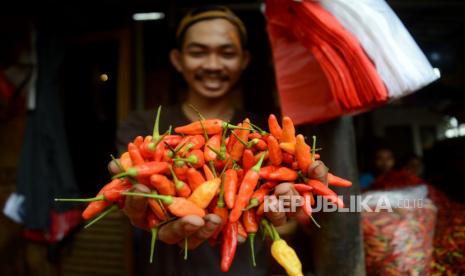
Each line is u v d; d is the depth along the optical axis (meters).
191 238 1.06
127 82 3.26
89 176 3.36
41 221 3.11
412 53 1.21
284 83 1.64
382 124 6.35
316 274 1.65
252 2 3.12
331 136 1.57
